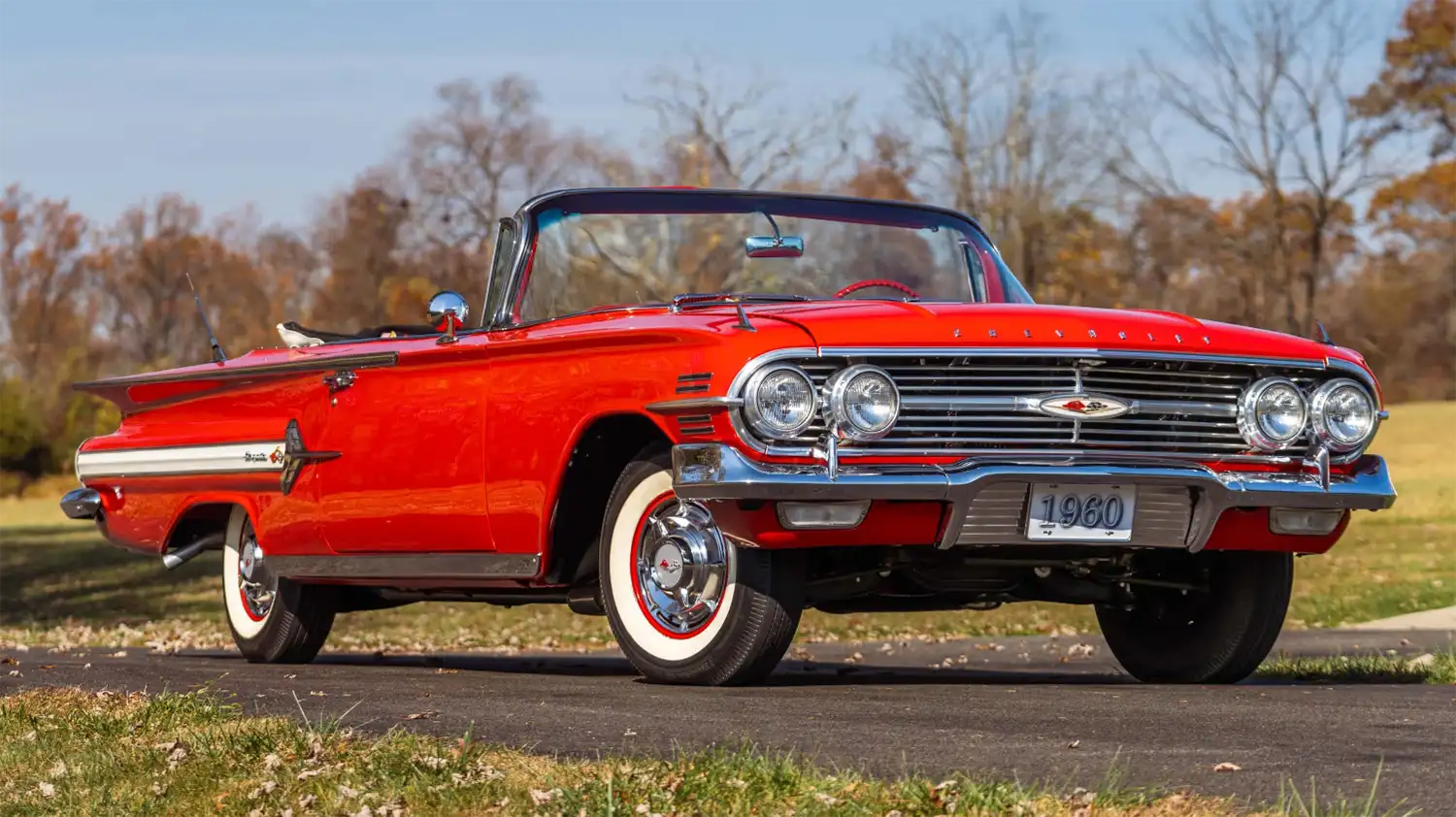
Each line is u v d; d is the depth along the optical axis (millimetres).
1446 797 5910
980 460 9383
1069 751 7004
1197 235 102688
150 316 166375
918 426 9383
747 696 9320
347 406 12242
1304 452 10109
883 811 5660
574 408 10211
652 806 5832
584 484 10703
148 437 14492
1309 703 8797
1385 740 7285
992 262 12445
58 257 166375
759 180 93312
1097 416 9547
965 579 10516
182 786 6762
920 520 9398
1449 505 55250
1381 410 10383
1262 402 9961
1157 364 9727
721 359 9305
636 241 11664
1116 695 9383
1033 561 10094
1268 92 102750
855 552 10227
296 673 12133
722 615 9805
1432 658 12516
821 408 9258
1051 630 24641
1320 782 6207
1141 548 9969
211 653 17406
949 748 7109
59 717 8719
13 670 12336
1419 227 108312
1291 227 106562
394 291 129625
